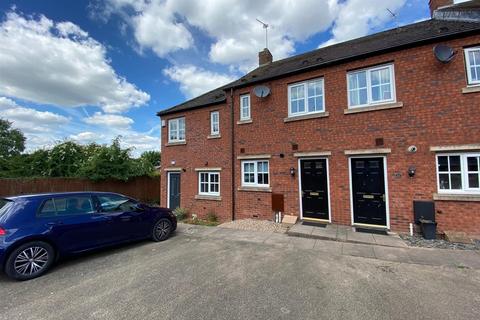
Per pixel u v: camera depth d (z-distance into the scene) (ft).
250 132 33.83
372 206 25.36
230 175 35.53
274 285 13.58
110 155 52.13
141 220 22.03
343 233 23.34
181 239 23.59
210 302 11.96
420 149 23.17
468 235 20.92
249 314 10.89
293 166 29.91
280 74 31.09
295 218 28.76
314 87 29.45
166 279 14.67
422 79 23.41
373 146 25.22
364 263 16.51
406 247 19.47
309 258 17.61
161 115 45.52
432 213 22.26
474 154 21.29
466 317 10.45
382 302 11.69
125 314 11.13
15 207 16.28
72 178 46.62
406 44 23.71
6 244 14.74
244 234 24.81
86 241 18.34
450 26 25.23
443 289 12.83
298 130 29.86
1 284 14.64
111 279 14.94
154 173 62.08
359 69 26.68
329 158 27.63
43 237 16.17
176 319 10.65
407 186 23.56
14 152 130.62
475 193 21.17
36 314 11.33
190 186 40.45
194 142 40.40
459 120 21.83
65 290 13.69
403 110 24.03
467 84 21.89
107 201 20.62
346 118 26.84
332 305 11.50
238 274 15.14
